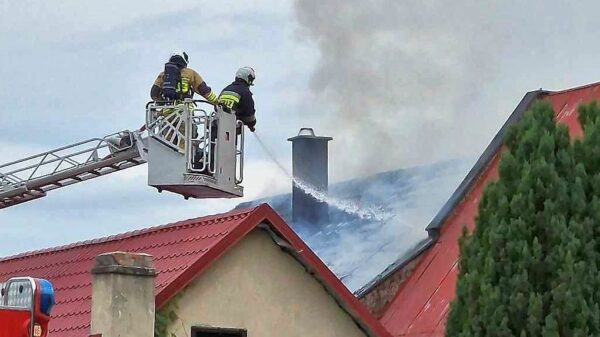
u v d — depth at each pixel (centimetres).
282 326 1602
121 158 1775
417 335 1925
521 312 1325
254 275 1588
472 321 1356
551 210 1347
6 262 1889
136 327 1435
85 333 1472
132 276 1445
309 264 1622
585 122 1456
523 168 1385
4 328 1109
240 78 1741
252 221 1574
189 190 1702
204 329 1524
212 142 1683
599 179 1363
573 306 1299
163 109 1688
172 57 1695
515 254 1347
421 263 2095
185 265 1529
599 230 1342
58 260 1783
